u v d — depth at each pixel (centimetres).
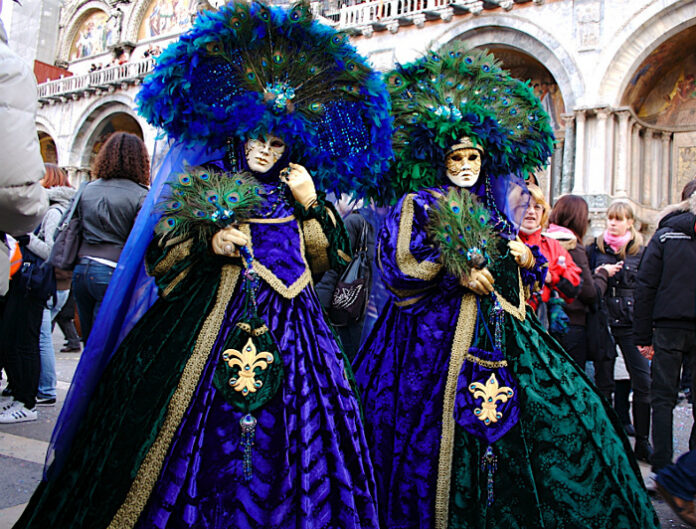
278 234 226
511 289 259
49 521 199
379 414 255
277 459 194
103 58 2847
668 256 358
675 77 1611
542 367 247
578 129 1492
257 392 199
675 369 360
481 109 270
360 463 207
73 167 2600
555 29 1536
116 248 379
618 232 460
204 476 191
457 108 273
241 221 222
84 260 376
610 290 453
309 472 194
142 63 2372
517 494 224
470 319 248
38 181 196
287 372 206
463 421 233
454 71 282
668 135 1622
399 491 238
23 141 188
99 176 384
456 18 1655
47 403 492
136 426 194
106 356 225
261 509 189
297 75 232
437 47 302
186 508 186
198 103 229
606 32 1482
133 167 385
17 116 187
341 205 380
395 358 261
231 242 213
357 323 384
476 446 230
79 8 2933
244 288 216
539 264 281
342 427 211
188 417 195
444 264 244
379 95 243
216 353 204
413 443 240
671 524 315
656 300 364
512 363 243
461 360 242
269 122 222
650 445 431
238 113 224
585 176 1484
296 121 228
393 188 288
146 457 188
